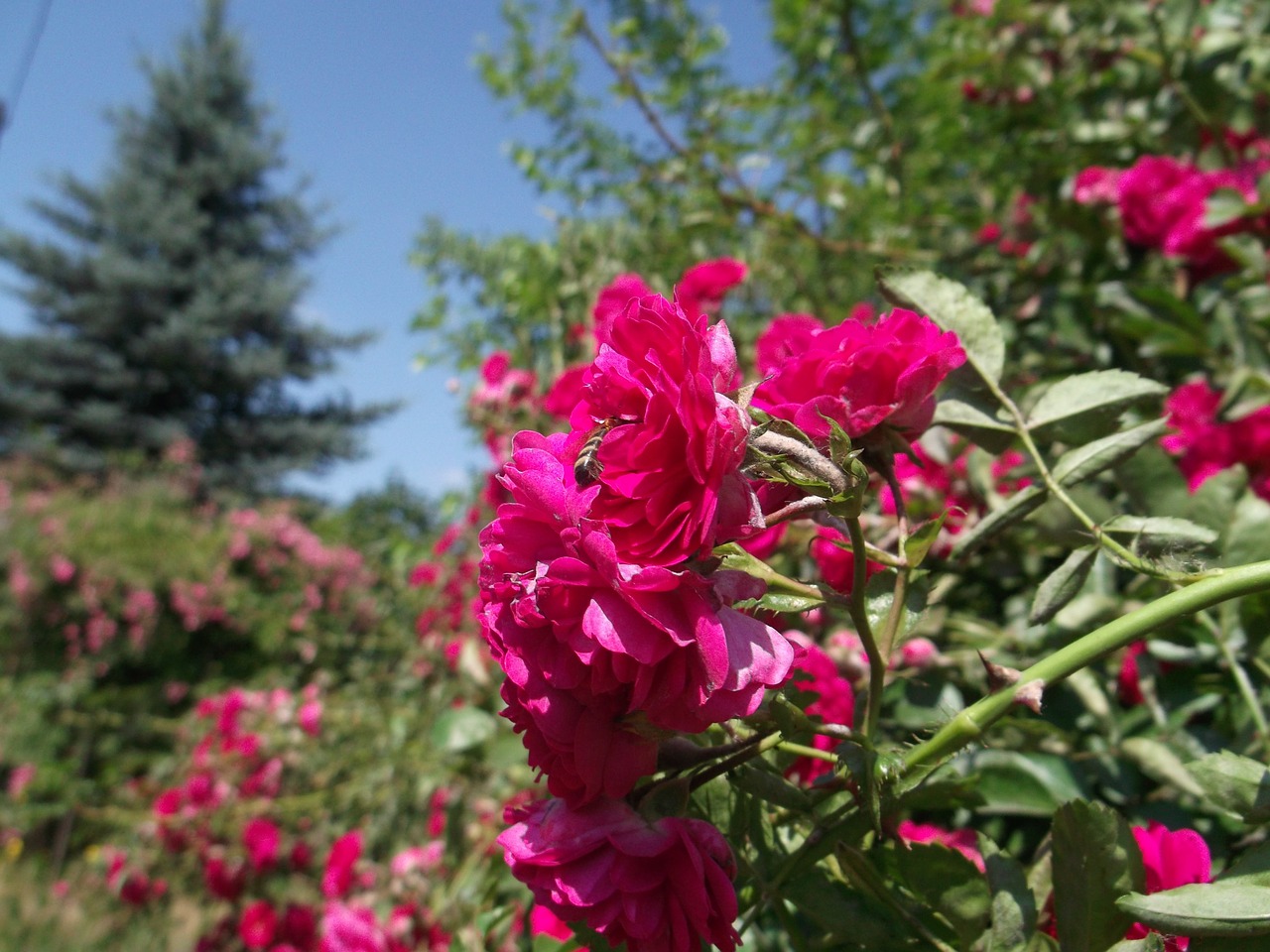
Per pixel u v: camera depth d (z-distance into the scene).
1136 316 1.66
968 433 0.99
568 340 3.19
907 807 0.85
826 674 1.04
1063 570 0.87
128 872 4.67
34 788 6.73
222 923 4.14
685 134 2.77
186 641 8.66
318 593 8.55
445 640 3.62
